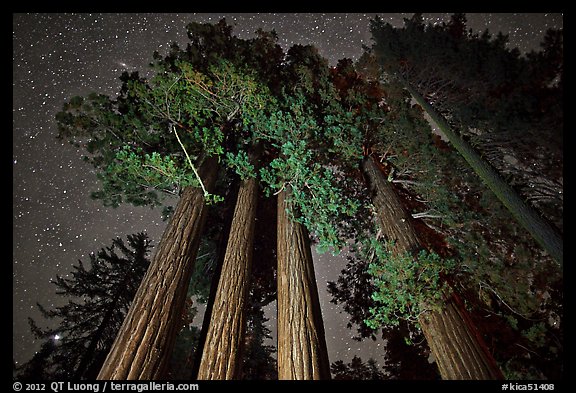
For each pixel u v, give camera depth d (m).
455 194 5.27
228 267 4.30
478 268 4.52
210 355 3.18
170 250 4.04
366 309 6.57
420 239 4.71
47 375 6.54
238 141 6.29
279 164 4.42
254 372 6.25
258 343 6.64
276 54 7.79
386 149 6.22
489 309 4.83
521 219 3.84
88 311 7.42
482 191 5.14
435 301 3.59
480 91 4.77
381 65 6.26
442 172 5.54
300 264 4.23
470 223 4.96
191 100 5.02
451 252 5.45
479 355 3.24
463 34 5.75
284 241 4.71
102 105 5.21
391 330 5.99
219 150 4.93
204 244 6.95
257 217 7.16
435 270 3.57
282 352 3.28
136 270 7.97
